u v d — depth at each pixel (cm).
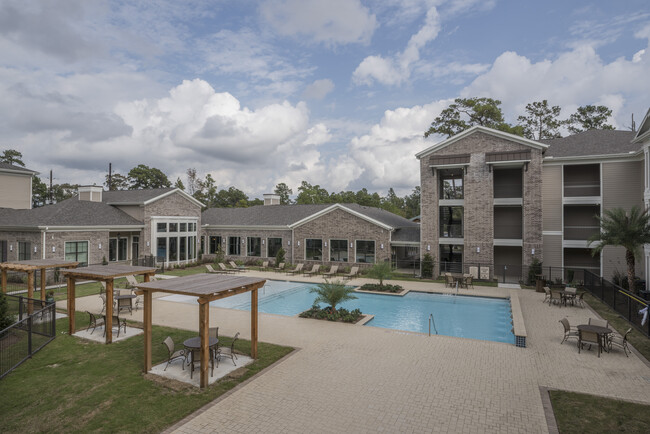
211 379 962
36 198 6262
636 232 1808
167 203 3309
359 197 7669
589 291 2209
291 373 1004
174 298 2122
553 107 4609
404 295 2208
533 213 2533
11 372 1008
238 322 1552
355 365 1065
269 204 4469
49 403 834
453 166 2717
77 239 2628
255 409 805
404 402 841
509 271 2970
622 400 853
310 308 1880
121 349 1193
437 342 1284
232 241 3784
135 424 745
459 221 3303
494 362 1096
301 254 3362
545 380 969
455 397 866
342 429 727
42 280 1614
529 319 1612
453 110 4528
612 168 2462
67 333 1357
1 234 2603
